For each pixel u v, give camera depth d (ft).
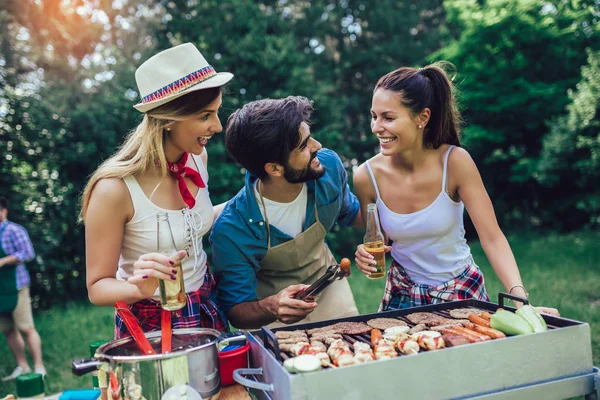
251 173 7.14
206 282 6.80
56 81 33.45
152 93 5.80
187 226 6.22
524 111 41.47
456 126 7.51
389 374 4.50
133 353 5.45
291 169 6.73
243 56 36.29
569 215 43.60
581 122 37.32
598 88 36.40
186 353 4.81
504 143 43.96
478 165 45.21
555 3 43.57
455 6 44.04
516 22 40.93
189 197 6.26
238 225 7.25
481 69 42.45
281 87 37.58
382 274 6.76
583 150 38.14
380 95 6.95
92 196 5.89
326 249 8.51
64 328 22.98
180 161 6.36
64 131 32.17
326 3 54.90
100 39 38.04
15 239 15.99
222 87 6.49
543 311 5.94
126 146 6.23
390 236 7.84
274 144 6.52
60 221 32.55
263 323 7.22
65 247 33.19
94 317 24.90
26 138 31.42
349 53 53.26
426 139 7.39
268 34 41.19
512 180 41.96
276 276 8.00
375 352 5.03
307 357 4.77
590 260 29.94
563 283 24.57
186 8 40.81
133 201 5.97
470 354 4.72
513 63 41.93
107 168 5.93
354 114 53.88
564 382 4.98
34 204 31.78
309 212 7.55
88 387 15.72
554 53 41.57
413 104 6.86
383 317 6.36
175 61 5.79
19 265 16.26
